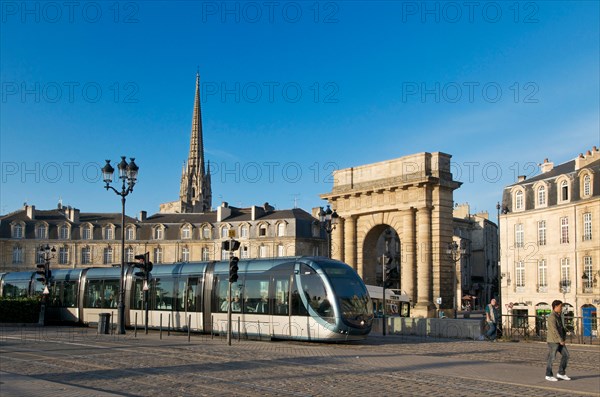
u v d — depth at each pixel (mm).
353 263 53000
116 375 16109
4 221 91562
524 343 29547
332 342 28125
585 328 35031
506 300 54094
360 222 53156
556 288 49719
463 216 101875
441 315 46281
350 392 13641
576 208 48312
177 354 21469
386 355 22000
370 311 27922
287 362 19203
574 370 18516
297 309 27969
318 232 87688
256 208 89000
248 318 29922
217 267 32281
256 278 30109
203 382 14969
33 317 39781
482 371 17500
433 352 23906
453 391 13875
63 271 41781
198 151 153875
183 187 152625
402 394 13406
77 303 39625
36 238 91438
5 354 21219
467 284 94938
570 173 49531
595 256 46125
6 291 46031
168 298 34156
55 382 14078
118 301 34812
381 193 51094
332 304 26891
